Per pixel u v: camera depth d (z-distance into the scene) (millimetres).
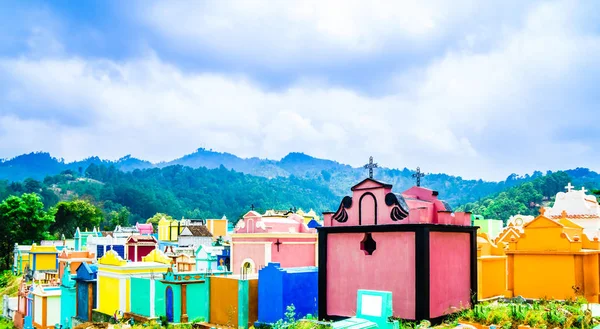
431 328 21391
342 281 25328
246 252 41812
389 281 23703
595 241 27422
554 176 146625
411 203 24906
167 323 32750
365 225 24531
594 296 26609
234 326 28672
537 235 27500
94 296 40688
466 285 25172
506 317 21234
